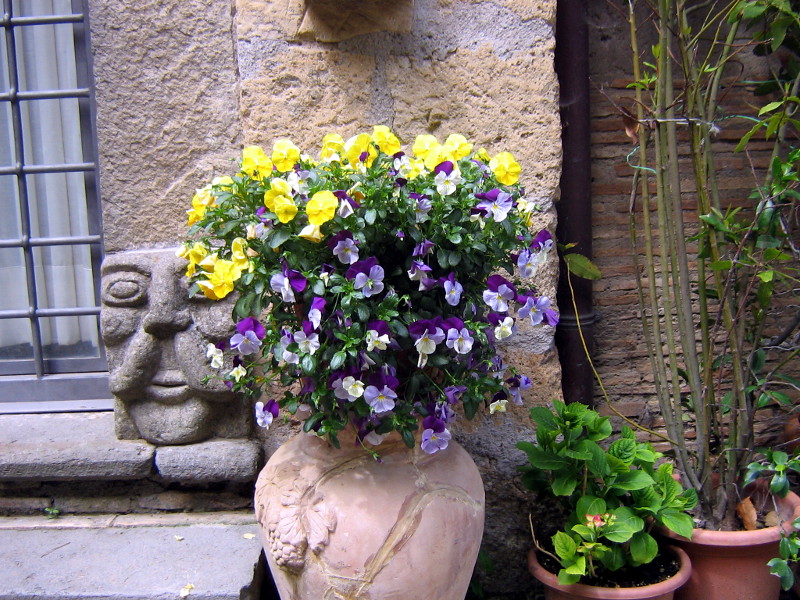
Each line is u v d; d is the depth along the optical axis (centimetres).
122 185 214
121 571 188
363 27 196
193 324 205
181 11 209
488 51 200
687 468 199
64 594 178
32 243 239
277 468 168
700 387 199
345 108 200
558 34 221
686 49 190
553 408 210
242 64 198
